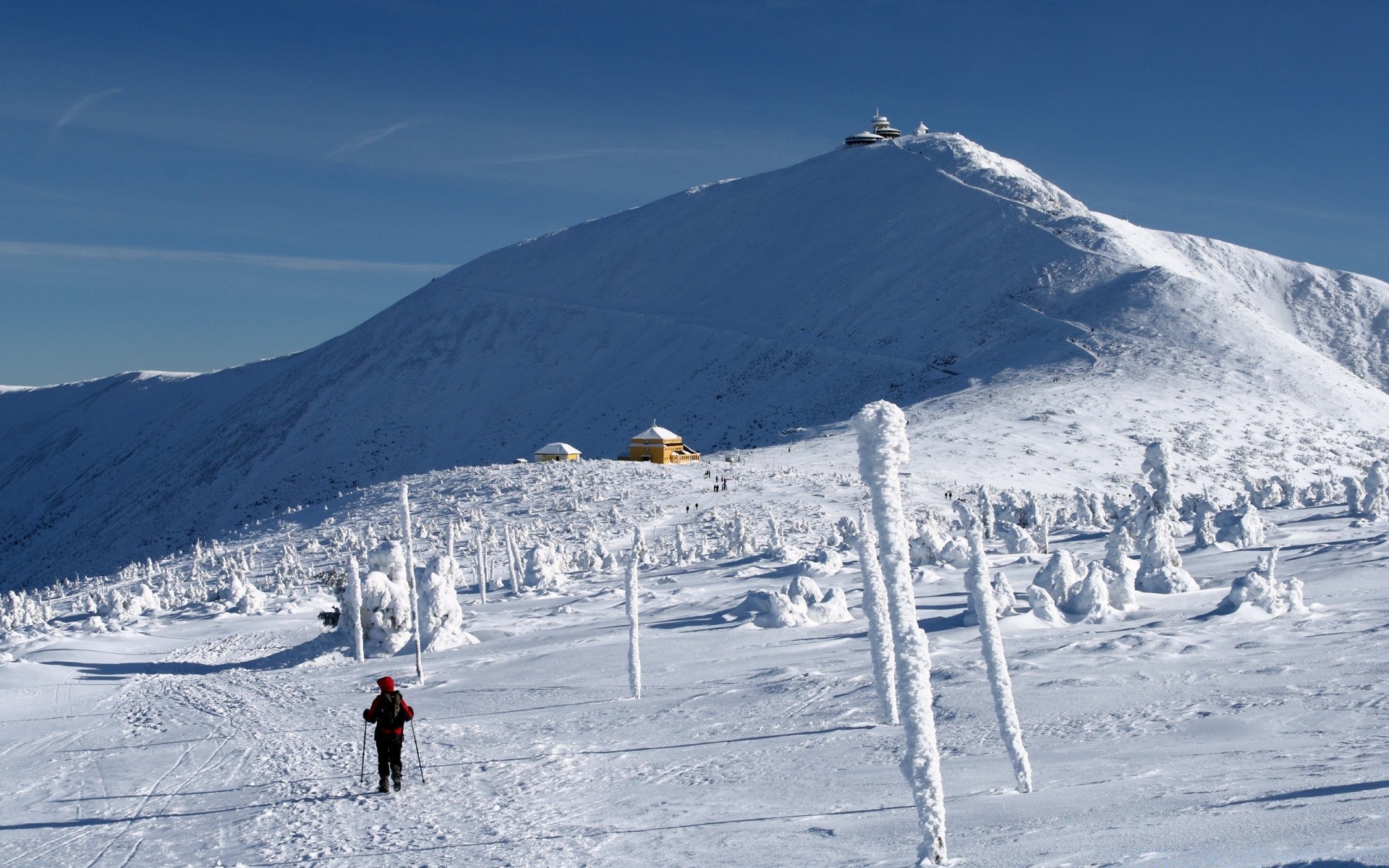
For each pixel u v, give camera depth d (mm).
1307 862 5254
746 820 9633
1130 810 7703
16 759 18062
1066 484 81438
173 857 10688
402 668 26078
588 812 10789
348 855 10039
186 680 28062
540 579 45344
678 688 18125
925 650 6934
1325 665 13234
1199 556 30203
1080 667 15172
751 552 51594
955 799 9195
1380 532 30531
